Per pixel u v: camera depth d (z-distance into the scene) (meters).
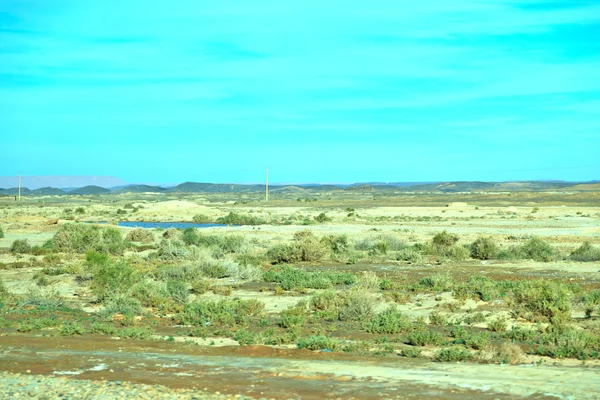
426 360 16.77
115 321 24.56
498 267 40.94
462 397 12.34
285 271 37.62
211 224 96.75
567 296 24.45
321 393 13.05
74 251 52.38
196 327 22.95
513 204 160.62
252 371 15.27
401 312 25.38
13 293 31.77
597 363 16.16
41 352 17.98
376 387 13.40
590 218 95.25
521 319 23.22
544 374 14.30
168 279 34.56
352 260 44.78
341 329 22.27
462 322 23.25
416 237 64.50
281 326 22.95
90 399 12.88
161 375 15.00
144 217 113.38
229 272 38.03
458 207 135.62
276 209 143.75
